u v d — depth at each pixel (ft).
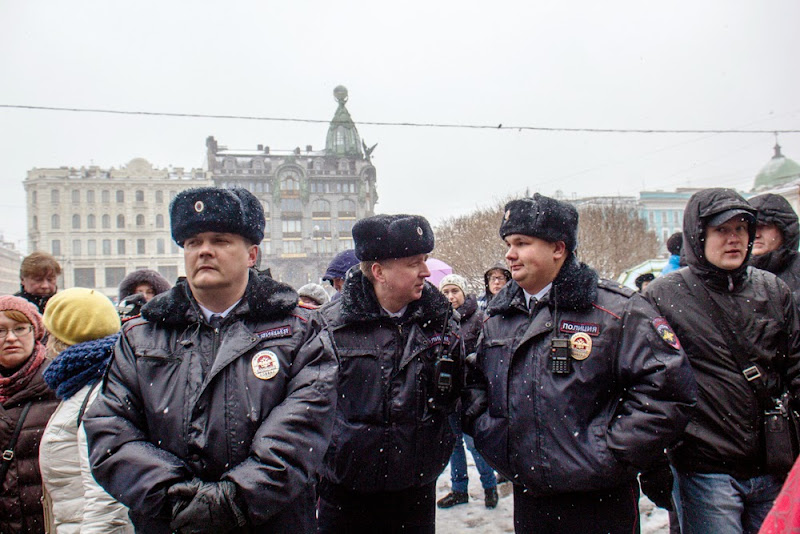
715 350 8.10
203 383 6.30
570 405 7.35
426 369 8.41
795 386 8.01
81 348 8.02
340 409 8.30
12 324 8.70
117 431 6.15
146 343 6.57
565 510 7.49
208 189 6.47
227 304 6.72
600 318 7.48
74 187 236.84
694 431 8.13
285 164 252.21
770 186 179.63
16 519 8.40
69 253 234.17
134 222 240.12
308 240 251.60
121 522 7.21
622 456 7.00
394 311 8.55
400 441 8.20
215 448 6.12
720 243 8.20
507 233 8.00
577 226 7.97
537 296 8.04
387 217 8.34
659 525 12.30
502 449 7.89
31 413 8.64
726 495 7.99
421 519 8.66
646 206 208.13
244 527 5.90
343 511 8.53
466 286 14.26
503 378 7.94
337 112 270.67
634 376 7.21
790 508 3.26
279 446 5.95
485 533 12.41
